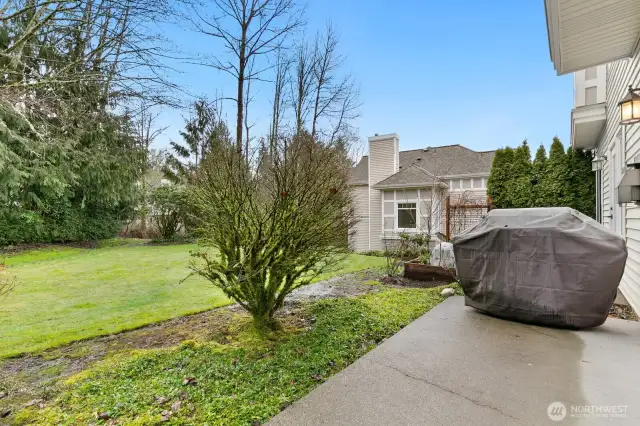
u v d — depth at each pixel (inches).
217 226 126.8
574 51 165.6
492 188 450.0
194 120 603.5
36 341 123.6
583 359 99.3
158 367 100.0
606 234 118.5
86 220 475.2
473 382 87.4
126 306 172.7
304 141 154.9
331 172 140.6
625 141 192.7
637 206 155.4
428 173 496.1
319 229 130.1
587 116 269.9
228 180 122.9
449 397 80.4
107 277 251.6
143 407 78.0
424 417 72.5
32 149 351.9
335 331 129.6
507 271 136.9
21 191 378.6
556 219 130.6
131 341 124.6
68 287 217.9
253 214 121.2
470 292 150.8
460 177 548.4
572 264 122.1
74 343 123.0
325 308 161.0
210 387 87.6
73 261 330.0
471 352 106.6
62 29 298.5
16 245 398.9
